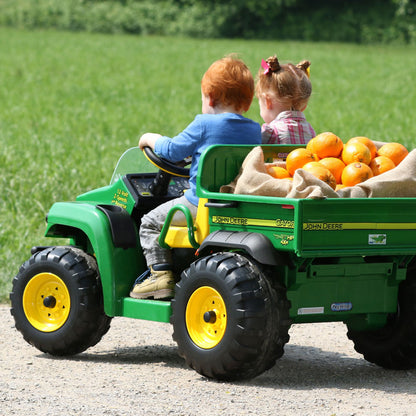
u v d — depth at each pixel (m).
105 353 9.16
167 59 65.44
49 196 17.80
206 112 8.45
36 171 19.67
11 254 13.62
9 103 38.31
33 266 8.93
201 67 59.50
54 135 27.48
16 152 22.47
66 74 52.88
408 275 8.16
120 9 105.19
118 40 85.56
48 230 9.20
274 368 8.50
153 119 32.81
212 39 99.38
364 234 7.29
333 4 104.19
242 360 7.32
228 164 7.88
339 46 87.00
